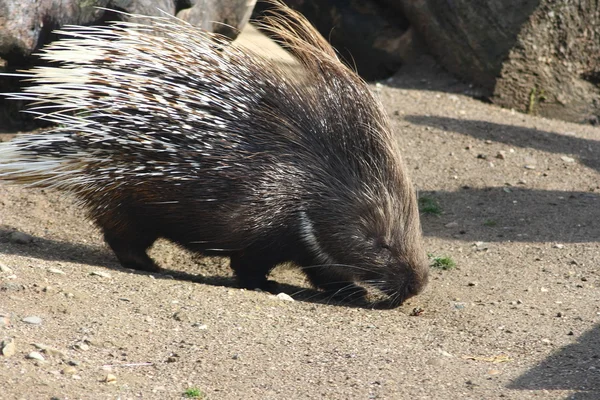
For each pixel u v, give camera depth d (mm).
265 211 8141
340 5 17266
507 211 11438
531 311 8039
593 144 14430
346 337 7047
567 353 6816
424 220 11133
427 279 8414
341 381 6043
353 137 8391
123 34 8320
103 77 7992
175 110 7973
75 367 5777
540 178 12734
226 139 8047
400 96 15766
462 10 15867
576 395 5859
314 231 8312
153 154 7977
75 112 8844
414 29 17047
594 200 11906
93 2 10734
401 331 7391
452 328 7566
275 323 7215
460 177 12578
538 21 15500
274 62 8664
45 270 7500
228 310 7336
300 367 6266
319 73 8578
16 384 5359
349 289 8656
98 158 8023
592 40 15969
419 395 5859
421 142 13633
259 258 8422
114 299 7156
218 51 8438
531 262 9688
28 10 10367
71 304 6809
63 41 8344
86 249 9172
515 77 15852
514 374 6332
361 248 8312
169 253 9570
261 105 8258
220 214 8102
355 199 8258
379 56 17141
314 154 8258
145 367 6008
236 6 12781
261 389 5836
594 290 8734
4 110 11906
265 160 8109
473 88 16266
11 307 6512
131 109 7949
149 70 8086
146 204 8195
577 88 16234
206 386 5820
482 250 10094
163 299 7367
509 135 14328
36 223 9758
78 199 8422
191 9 12000
